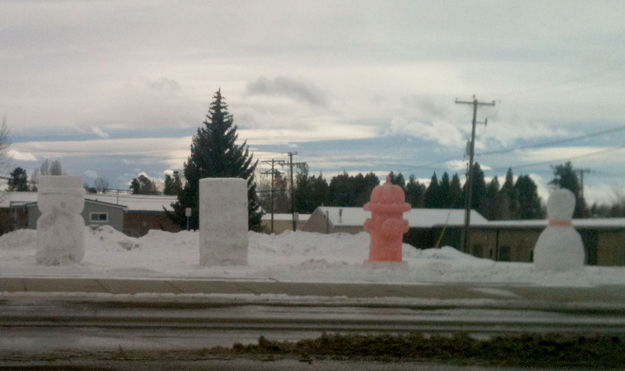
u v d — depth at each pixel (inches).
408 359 364.5
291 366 345.7
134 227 2436.0
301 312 540.1
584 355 376.8
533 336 422.3
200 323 479.5
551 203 886.4
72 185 876.6
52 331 438.3
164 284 690.8
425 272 832.9
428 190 3641.7
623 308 599.8
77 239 880.9
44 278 724.0
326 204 3978.8
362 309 563.5
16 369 330.0
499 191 3553.2
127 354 366.6
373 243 904.9
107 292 627.2
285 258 1200.8
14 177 3297.2
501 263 1266.0
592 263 1537.9
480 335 452.8
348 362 355.6
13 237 1290.6
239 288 673.6
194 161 2288.4
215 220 911.0
